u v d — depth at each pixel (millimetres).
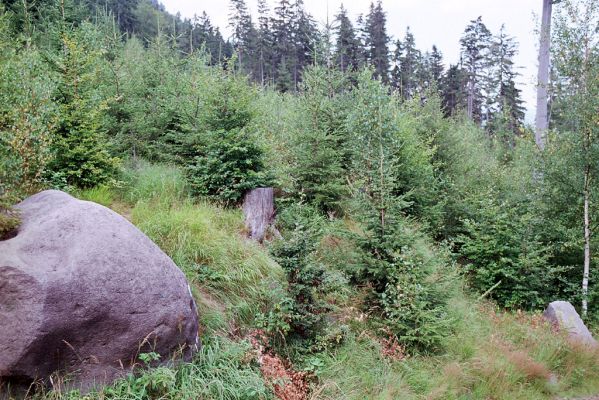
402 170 9945
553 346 7113
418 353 5656
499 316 7992
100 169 6965
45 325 3234
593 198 9039
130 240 3938
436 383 5277
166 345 3887
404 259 5910
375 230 6223
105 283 3555
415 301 5691
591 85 8781
